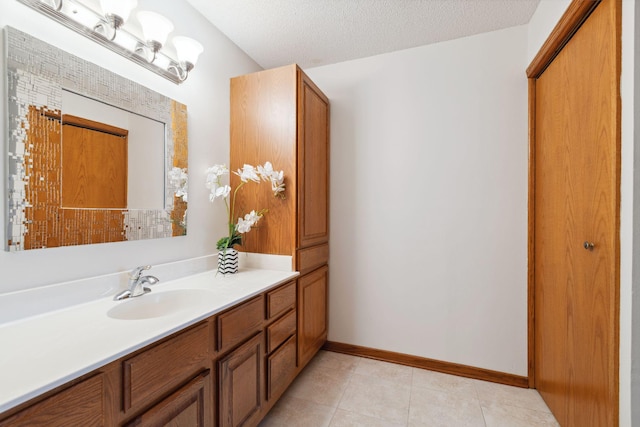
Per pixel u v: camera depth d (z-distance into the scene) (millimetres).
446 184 2082
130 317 1189
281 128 1872
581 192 1301
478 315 2010
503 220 1950
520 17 1818
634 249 960
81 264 1160
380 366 2158
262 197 1913
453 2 1678
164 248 1536
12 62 947
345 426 1529
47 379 638
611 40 1053
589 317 1232
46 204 1037
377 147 2266
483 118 1989
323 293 2285
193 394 1022
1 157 938
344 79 2352
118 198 1291
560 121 1513
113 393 771
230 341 1224
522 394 1812
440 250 2102
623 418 1002
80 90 1141
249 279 1617
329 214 2410
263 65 2396
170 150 1541
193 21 1715
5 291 949
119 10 1118
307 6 1706
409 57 2170
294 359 1805
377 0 1656
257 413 1403
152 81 1468
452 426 1532
